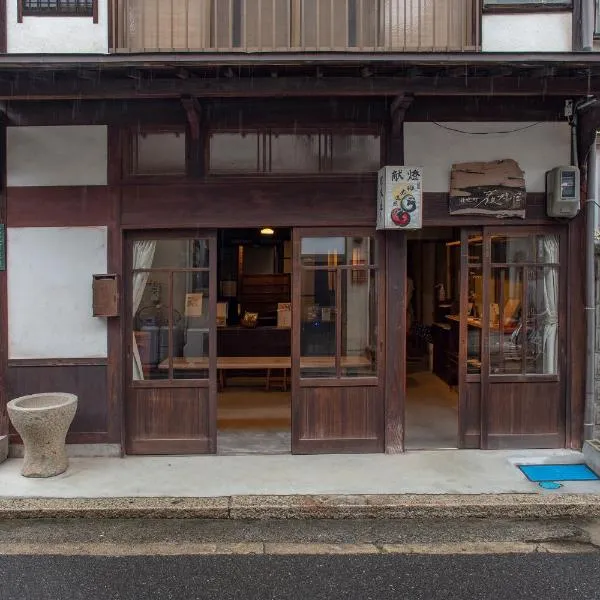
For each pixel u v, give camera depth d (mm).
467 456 5016
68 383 5023
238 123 4977
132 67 3984
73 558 3430
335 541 3672
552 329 5207
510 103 5008
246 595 3016
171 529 3850
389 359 5070
